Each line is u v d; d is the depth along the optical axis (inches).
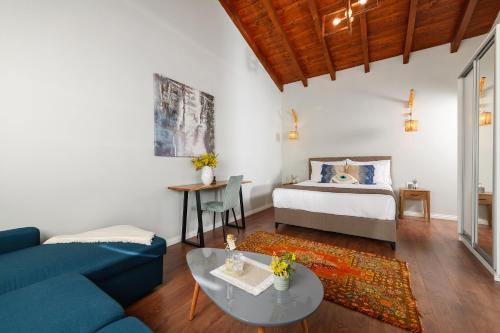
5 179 67.0
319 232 129.9
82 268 55.3
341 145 193.6
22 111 69.9
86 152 84.1
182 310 63.9
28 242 64.9
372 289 71.6
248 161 175.2
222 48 149.7
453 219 153.4
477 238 96.3
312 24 155.6
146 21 104.5
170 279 80.7
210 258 63.6
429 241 113.3
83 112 83.4
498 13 125.9
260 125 189.6
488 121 90.8
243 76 169.6
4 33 66.7
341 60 182.2
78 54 82.0
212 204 124.0
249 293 47.0
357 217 111.3
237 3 151.0
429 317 59.0
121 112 94.8
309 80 207.0
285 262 50.5
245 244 112.7
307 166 209.3
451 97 153.9
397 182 170.7
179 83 120.0
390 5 134.7
